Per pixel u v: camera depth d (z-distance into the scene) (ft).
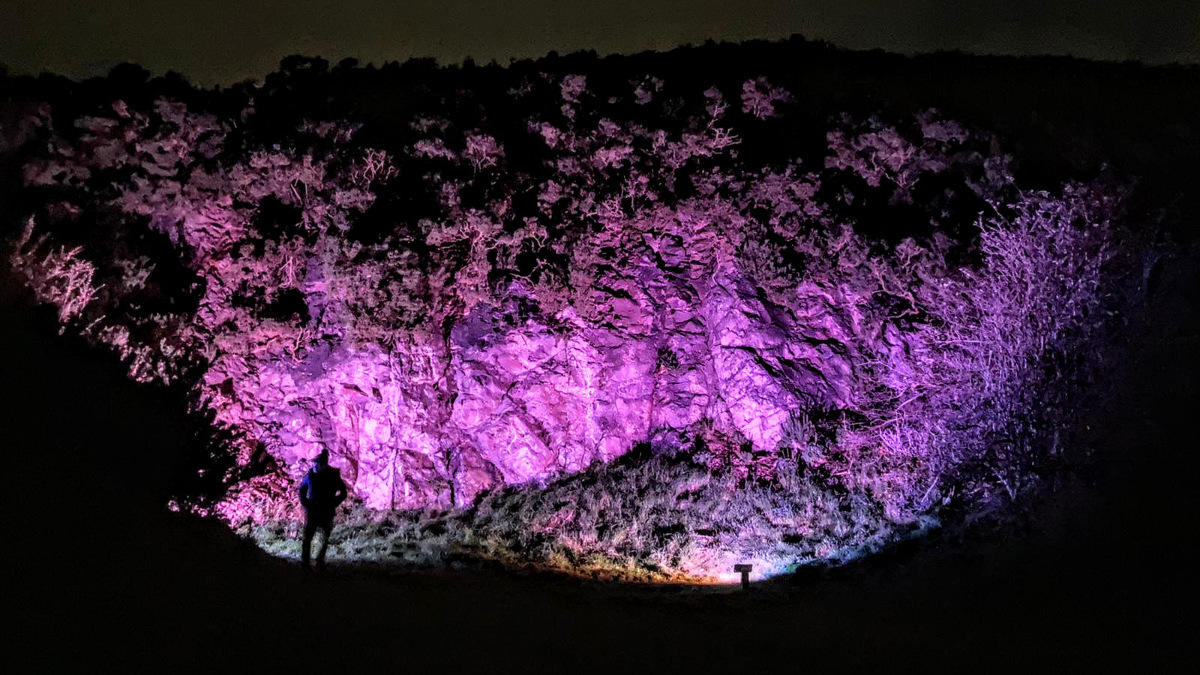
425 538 38.96
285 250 48.19
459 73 75.92
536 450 44.24
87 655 20.18
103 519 29.84
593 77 74.59
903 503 38.78
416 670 21.01
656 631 26.45
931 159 54.29
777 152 57.00
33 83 67.82
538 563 36.40
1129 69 75.77
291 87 71.56
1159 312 42.42
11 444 33.83
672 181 52.24
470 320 46.62
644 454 44.42
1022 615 28.07
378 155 52.06
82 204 50.29
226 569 28.12
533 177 52.54
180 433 41.96
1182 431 36.42
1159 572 29.58
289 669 20.34
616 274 48.19
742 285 47.21
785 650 24.94
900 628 27.48
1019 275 40.29
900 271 46.80
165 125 54.13
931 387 41.22
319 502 32.14
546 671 21.84
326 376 45.11
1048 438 37.22
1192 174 57.67
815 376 44.70
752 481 41.68
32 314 44.57
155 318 46.03
